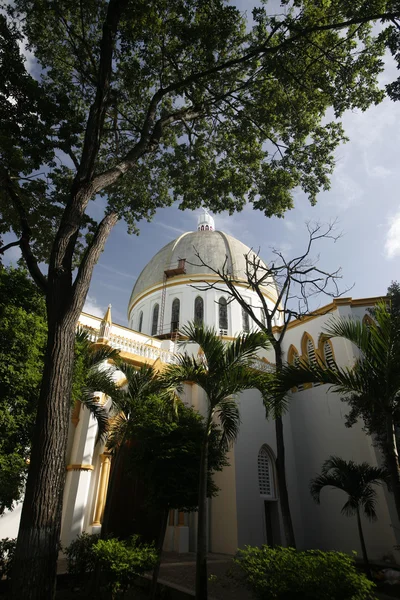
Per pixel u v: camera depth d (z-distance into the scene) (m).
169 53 11.92
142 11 10.19
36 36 11.77
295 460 18.86
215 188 14.58
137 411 10.29
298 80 11.30
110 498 9.47
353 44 11.30
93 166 7.88
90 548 8.98
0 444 8.12
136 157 9.15
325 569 5.64
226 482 15.36
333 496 16.89
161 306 27.94
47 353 5.97
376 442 15.73
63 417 5.53
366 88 11.68
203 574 6.61
